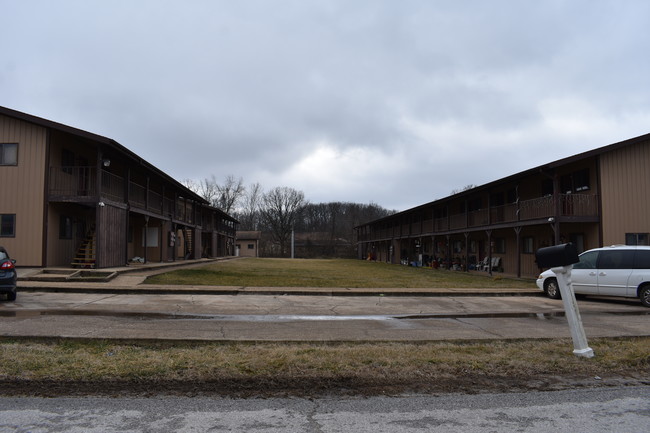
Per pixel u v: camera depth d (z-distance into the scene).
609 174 19.38
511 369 5.68
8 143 17.72
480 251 31.41
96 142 18.27
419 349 6.60
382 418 4.10
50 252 17.92
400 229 42.91
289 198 91.69
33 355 5.87
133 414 4.09
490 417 4.16
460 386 5.07
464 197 29.14
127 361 5.70
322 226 106.12
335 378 5.24
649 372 5.68
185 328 8.07
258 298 12.82
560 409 4.38
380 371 5.49
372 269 31.94
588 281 13.35
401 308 11.40
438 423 4.00
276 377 5.22
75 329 7.67
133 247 26.59
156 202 27.22
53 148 18.16
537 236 23.89
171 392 4.71
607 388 5.04
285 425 3.90
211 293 13.58
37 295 12.27
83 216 21.22
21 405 4.27
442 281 19.83
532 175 22.70
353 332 8.01
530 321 9.48
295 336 7.55
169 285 14.69
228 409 4.27
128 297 12.28
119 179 23.02
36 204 17.55
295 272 25.11
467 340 7.31
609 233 19.09
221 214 48.62
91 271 16.16
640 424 4.02
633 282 12.48
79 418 3.98
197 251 36.38
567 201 19.91
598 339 7.52
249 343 6.95
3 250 11.12
